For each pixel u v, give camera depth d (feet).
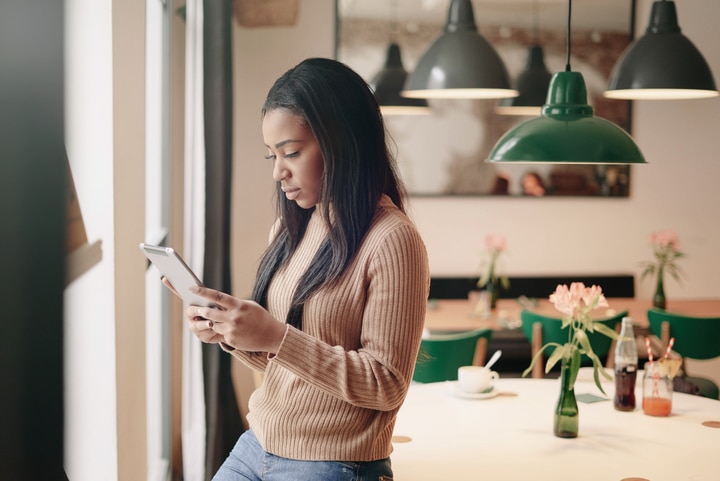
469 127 18.08
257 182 17.06
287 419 5.19
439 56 11.48
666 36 10.70
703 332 13.47
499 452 7.54
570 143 7.61
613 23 18.07
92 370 6.54
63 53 3.05
